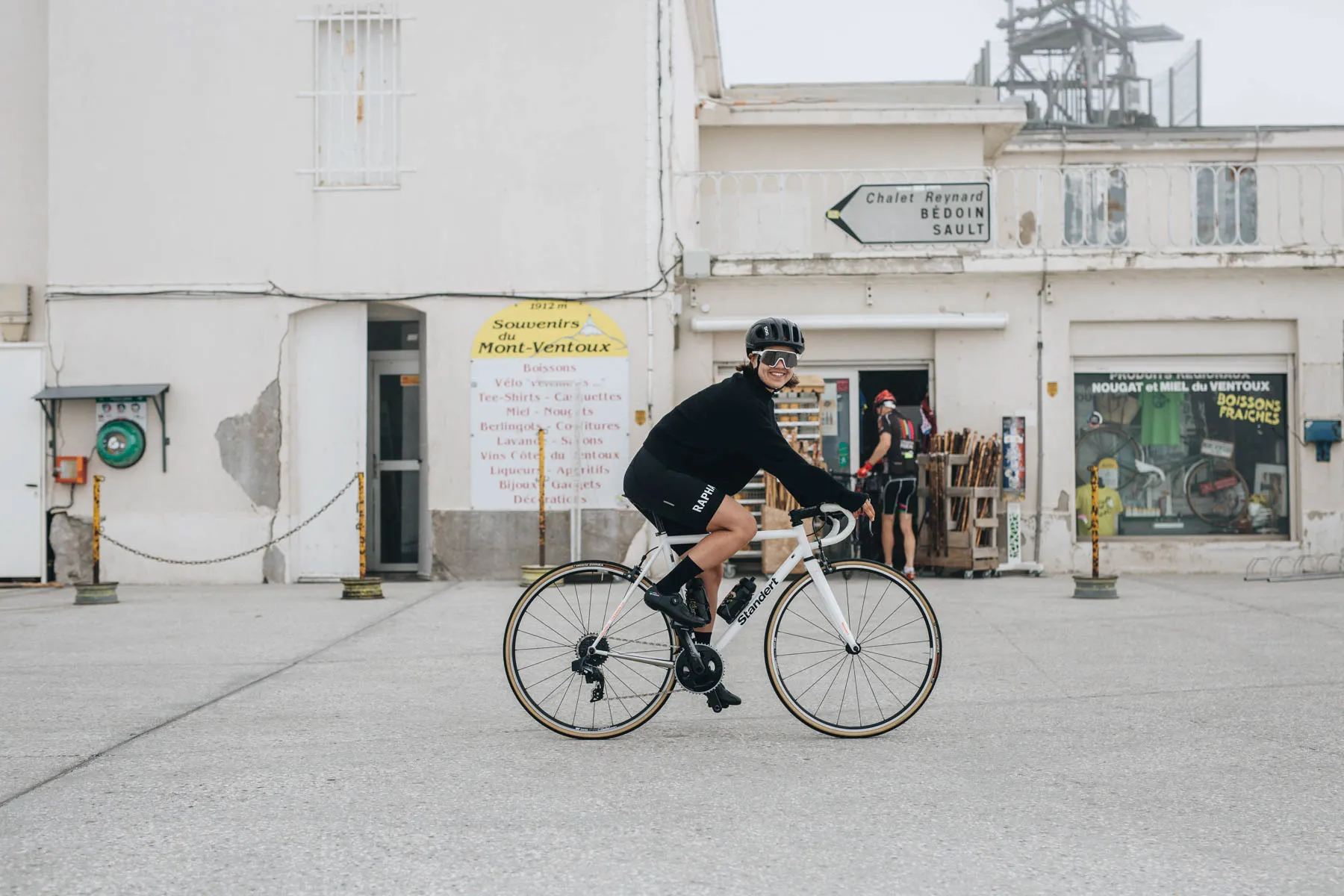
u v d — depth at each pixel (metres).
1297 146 17.06
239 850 3.49
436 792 4.13
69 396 11.75
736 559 12.10
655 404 11.84
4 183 12.76
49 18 12.14
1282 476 12.46
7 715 5.53
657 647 5.00
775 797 4.05
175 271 12.04
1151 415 12.49
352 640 7.91
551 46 11.95
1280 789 4.11
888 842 3.54
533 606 5.10
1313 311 12.23
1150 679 6.26
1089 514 12.48
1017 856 3.41
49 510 12.10
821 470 4.82
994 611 9.16
